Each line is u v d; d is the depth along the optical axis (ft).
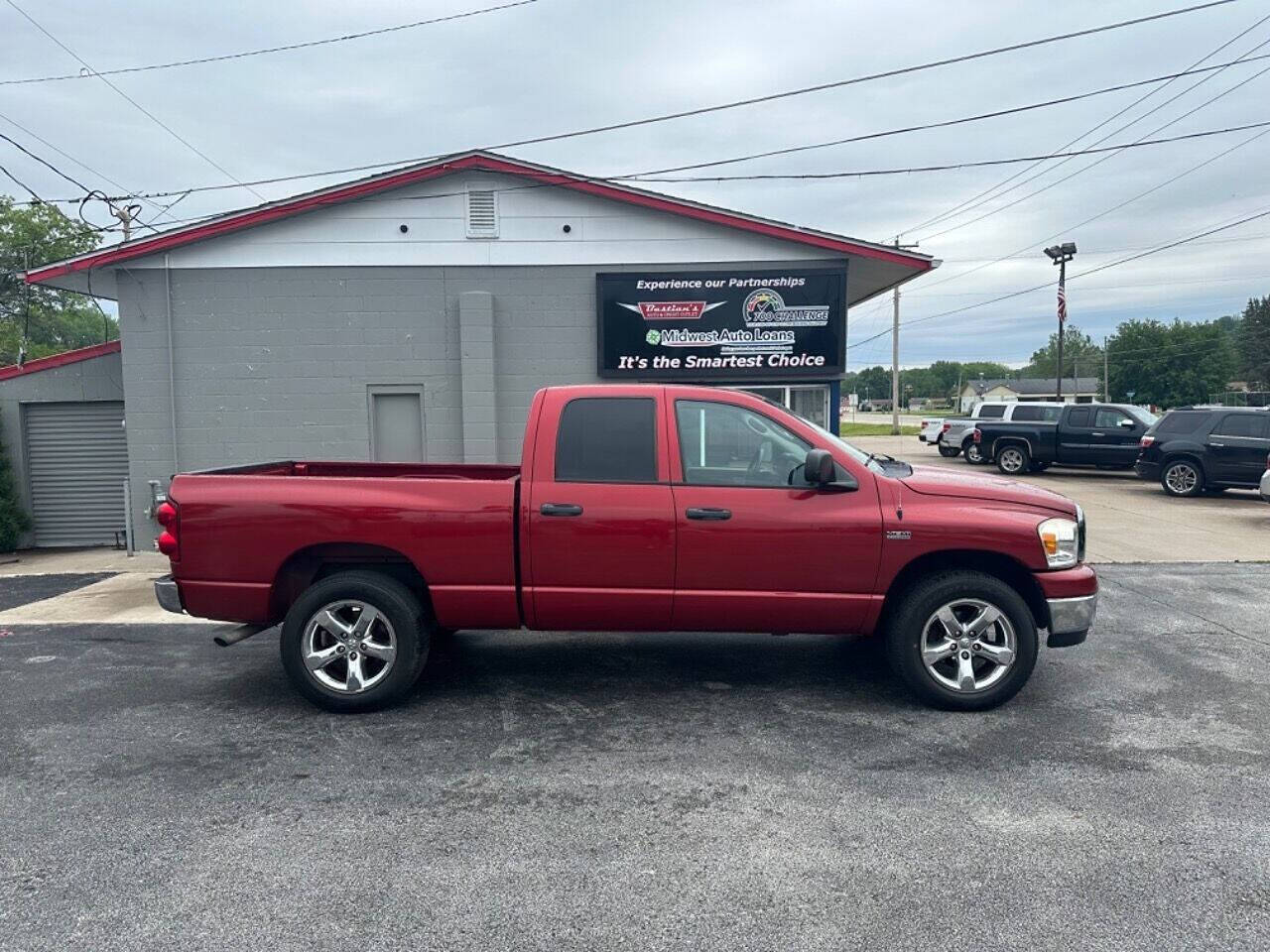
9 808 12.79
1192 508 48.80
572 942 9.50
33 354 109.09
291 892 10.52
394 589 16.60
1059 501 16.90
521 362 36.81
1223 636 22.34
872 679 18.71
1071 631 16.44
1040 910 10.09
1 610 26.61
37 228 103.14
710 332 36.58
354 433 36.42
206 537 16.79
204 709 17.13
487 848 11.57
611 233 36.52
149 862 11.23
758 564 16.38
